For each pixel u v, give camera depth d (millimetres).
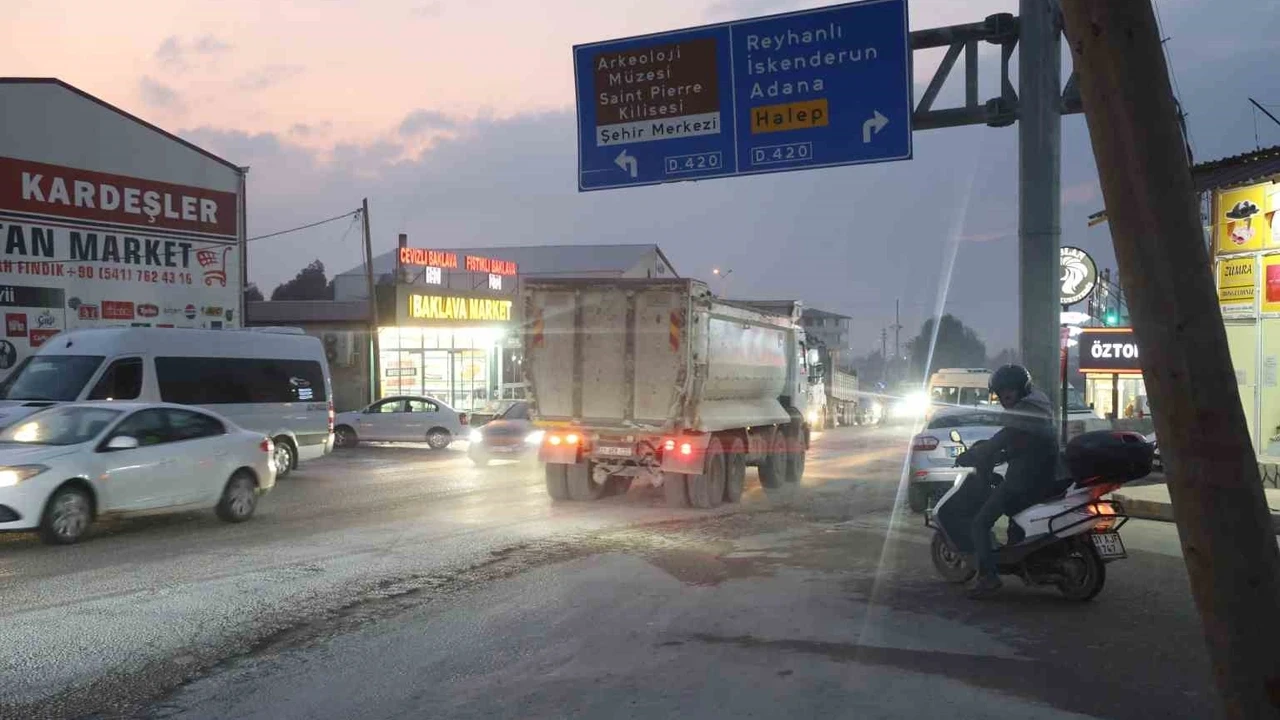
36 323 27344
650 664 6543
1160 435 3303
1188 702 5680
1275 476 15234
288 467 19656
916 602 8383
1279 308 17125
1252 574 3191
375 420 28578
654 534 12367
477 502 15750
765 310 21078
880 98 14586
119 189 29328
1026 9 13320
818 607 8203
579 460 15523
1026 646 6922
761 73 15203
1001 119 13906
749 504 15938
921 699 5746
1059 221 13289
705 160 15539
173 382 17188
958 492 8797
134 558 10453
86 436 11805
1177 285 3213
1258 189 17453
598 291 15180
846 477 21203
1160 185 3215
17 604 8289
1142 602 8336
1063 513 8102
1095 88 3285
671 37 15680
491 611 8117
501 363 43219
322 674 6410
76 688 6129
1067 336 16000
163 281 30453
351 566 10039
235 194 32469
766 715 5480
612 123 16016
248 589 8914
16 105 27062
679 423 14945
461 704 5777
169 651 6930
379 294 38125
